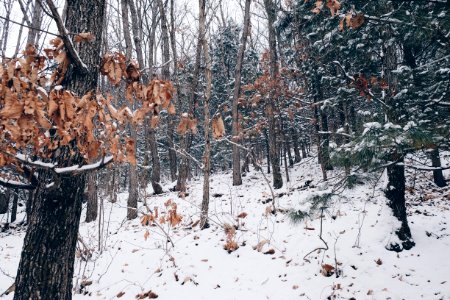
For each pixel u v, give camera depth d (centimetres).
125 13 1217
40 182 297
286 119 2097
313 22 1048
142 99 288
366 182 387
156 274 689
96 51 322
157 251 803
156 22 1716
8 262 929
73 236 309
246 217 991
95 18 325
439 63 644
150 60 1603
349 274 615
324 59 1252
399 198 726
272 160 1536
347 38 860
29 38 909
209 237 844
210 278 650
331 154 379
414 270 606
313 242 752
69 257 305
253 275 647
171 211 684
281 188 1480
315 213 409
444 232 748
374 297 546
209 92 929
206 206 922
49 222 292
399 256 657
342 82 1145
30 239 293
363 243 709
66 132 222
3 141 239
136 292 635
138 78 300
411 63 819
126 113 261
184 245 815
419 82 634
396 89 650
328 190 420
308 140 2423
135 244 886
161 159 3017
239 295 585
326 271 621
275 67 1562
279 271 649
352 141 370
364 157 341
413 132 325
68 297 304
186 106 1745
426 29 411
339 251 696
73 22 318
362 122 417
